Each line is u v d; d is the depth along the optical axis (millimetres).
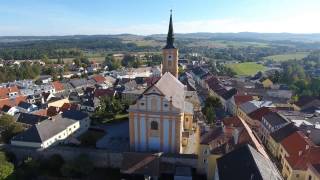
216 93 159625
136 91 153750
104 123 115812
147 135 80625
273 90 163125
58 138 91125
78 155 78000
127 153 74875
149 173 70750
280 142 81250
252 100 129750
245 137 65500
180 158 73438
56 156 77500
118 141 96188
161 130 79562
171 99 77562
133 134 81125
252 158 51438
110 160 77562
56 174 73500
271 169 54375
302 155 67750
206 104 134875
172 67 116562
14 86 183750
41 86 183750
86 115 108188
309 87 174500
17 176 69812
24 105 132750
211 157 65625
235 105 129750
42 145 82438
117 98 147125
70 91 182625
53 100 145125
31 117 106438
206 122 106000
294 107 127750
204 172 72000
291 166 67062
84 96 159875
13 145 83312
